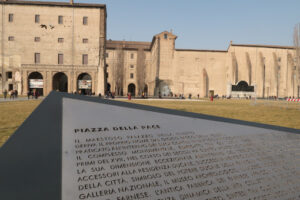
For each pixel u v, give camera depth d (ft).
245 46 170.50
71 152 5.38
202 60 170.19
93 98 7.11
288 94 174.09
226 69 170.71
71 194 4.52
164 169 5.61
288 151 7.79
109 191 4.75
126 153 5.79
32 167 4.74
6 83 119.75
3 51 117.91
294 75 173.37
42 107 6.35
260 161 6.90
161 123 7.43
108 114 6.86
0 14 117.50
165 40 171.32
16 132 5.35
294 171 6.78
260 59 168.96
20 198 4.23
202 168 5.98
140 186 5.02
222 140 7.54
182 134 7.26
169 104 64.39
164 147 6.39
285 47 175.83
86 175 4.93
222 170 6.09
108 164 5.33
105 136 6.14
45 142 5.41
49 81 119.96
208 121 8.46
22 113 32.42
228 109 48.44
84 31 121.80
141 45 222.48
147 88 211.41
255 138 8.21
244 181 5.93
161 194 4.98
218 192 5.39
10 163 4.69
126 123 6.87
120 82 166.81
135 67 193.26
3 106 45.78
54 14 120.16
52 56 120.16
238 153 7.03
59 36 120.47
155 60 175.63
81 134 5.96
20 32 118.42
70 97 6.87
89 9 121.90
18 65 118.73
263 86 168.45
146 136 6.63
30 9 118.83
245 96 165.99
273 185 6.06
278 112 43.04
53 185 4.56
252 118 31.27
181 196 5.05
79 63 121.39
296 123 26.27
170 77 171.53
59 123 6.05
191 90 169.68
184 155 6.27
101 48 122.62
